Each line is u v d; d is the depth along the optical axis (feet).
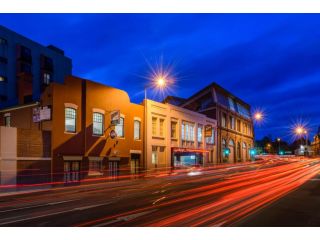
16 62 153.58
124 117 103.76
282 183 72.08
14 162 72.33
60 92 83.25
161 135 122.01
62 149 82.28
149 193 56.54
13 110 94.43
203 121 153.28
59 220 32.35
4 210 40.22
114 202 45.21
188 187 66.23
